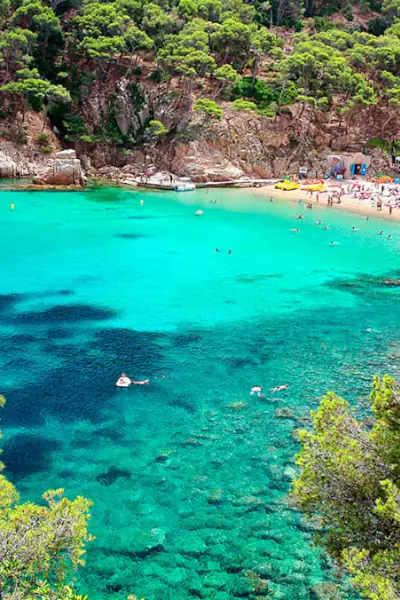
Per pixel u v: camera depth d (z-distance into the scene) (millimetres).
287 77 102062
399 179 100062
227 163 98625
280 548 20469
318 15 144750
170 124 99500
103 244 60625
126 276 50688
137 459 25422
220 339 38375
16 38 92750
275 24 138000
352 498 15281
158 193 89688
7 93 94875
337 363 35312
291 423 28500
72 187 90188
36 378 32312
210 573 19328
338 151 106312
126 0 106312
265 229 69625
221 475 24484
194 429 27875
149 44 99938
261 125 101375
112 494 23094
